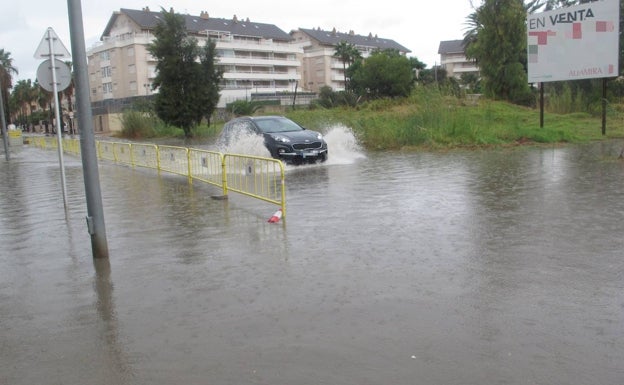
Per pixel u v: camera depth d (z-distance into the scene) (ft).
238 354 13.10
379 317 15.02
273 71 312.91
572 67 74.64
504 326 14.19
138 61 257.14
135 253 22.84
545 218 26.66
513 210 28.76
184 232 26.48
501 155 57.72
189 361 12.87
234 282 18.51
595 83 107.86
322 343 13.53
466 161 53.11
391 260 20.31
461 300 16.08
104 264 21.40
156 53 119.03
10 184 49.80
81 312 16.40
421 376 11.78
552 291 16.60
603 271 18.35
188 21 289.94
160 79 119.24
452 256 20.58
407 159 57.11
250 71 301.22
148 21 266.98
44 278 19.93
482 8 120.88
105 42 270.67
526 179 39.63
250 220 28.66
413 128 72.59
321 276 18.75
